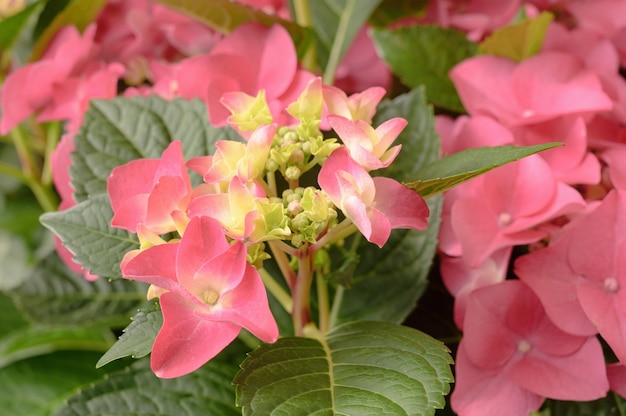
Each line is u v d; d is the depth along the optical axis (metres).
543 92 0.40
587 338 0.36
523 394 0.36
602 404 0.38
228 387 0.38
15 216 0.74
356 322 0.35
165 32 0.50
